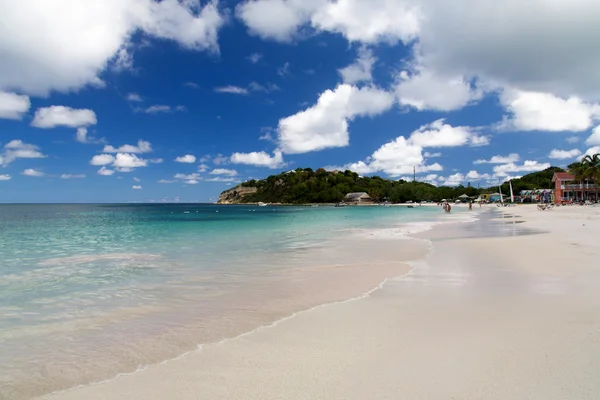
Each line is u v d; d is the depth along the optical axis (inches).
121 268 479.5
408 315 258.5
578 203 3061.0
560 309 262.1
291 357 192.4
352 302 298.7
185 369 182.7
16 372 185.0
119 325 254.1
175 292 347.3
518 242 661.3
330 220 1764.3
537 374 164.7
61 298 328.8
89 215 2778.1
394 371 171.9
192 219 2032.5
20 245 772.6
